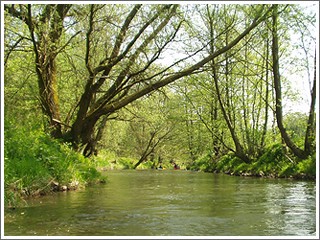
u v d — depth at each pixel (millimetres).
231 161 30906
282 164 22469
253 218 8805
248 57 27047
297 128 23891
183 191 14367
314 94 20203
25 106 18500
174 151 52375
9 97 17781
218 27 22203
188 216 8984
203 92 29672
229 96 28016
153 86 17484
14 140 12570
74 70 18047
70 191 13469
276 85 21672
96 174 17906
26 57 18359
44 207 9898
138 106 23578
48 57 16750
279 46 23188
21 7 15242
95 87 17281
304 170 19984
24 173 11539
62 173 13625
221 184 17797
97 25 16359
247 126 28109
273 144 25562
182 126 39750
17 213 9070
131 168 45781
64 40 17906
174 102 28484
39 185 11805
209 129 29359
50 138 16250
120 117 24109
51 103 18219
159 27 16000
